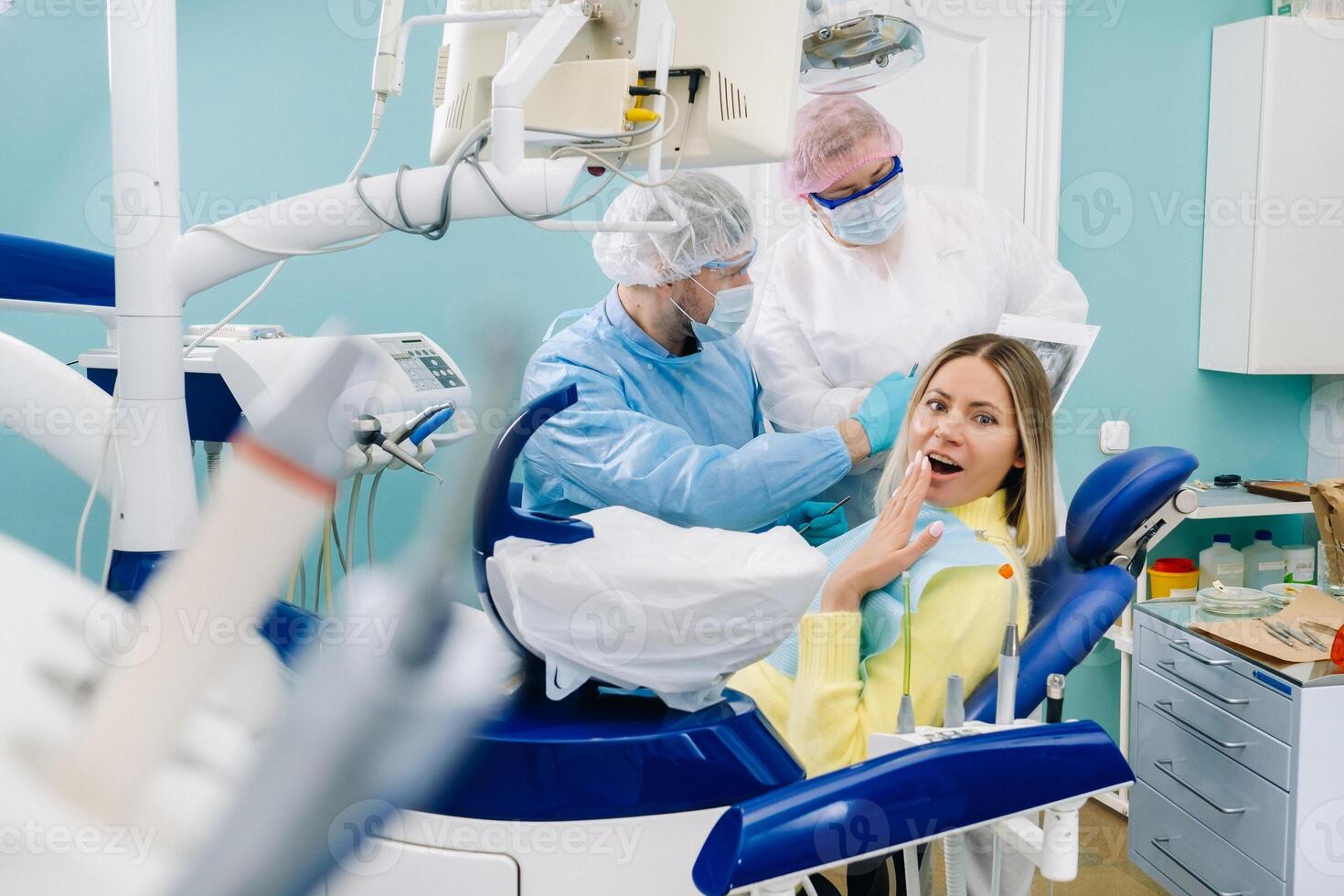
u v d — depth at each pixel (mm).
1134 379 2600
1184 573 2486
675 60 1057
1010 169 2381
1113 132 2490
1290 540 2746
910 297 1786
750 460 1556
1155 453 1539
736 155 1065
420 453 1250
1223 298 2531
